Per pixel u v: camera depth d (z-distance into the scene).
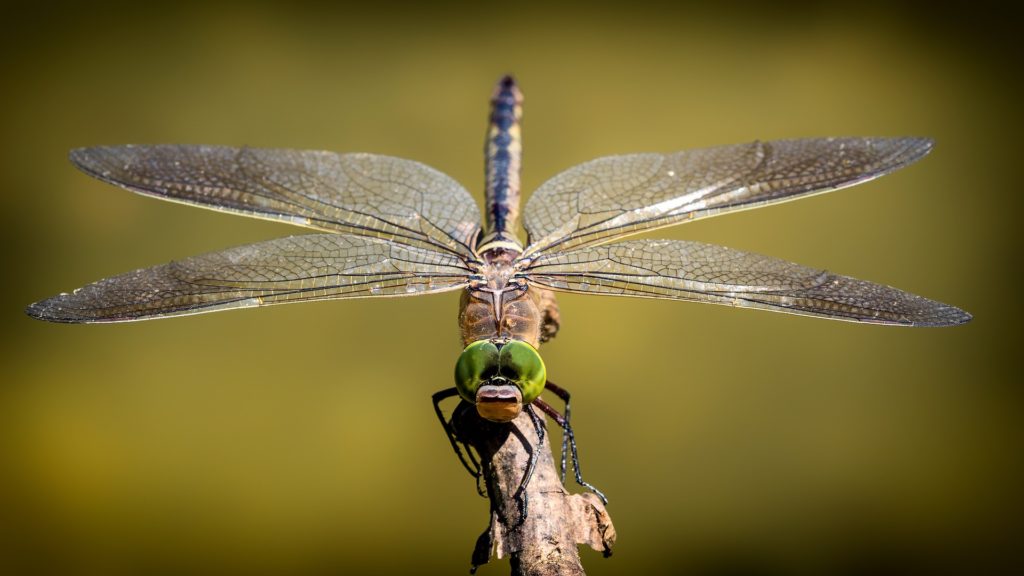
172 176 0.58
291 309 0.77
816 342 0.77
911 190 0.85
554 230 0.58
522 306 0.56
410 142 0.88
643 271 0.57
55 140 0.88
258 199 0.58
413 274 0.57
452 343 0.77
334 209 0.58
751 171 0.59
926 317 0.56
